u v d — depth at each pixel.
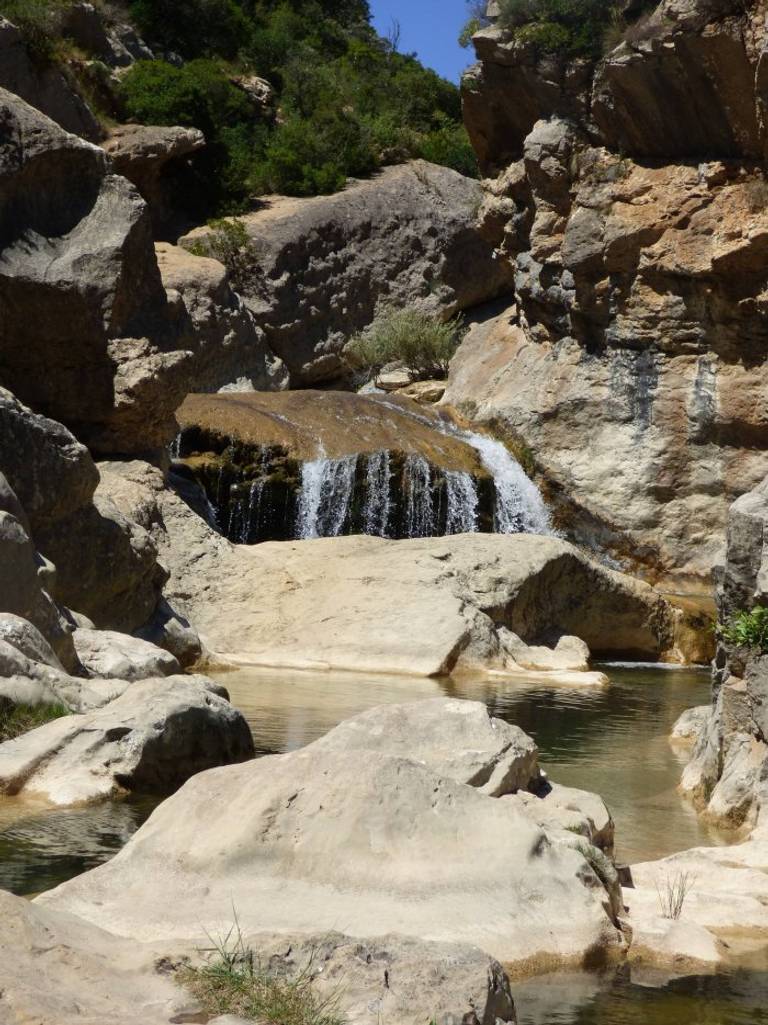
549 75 27.97
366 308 36.84
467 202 39.47
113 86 36.41
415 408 28.80
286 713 12.78
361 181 39.97
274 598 18.59
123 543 15.25
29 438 13.98
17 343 18.94
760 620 8.81
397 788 6.17
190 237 34.84
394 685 15.77
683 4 24.83
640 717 14.34
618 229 26.91
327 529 24.67
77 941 4.28
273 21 51.53
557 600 20.02
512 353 30.47
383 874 5.82
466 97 30.52
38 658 10.41
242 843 5.92
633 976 5.50
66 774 8.63
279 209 37.25
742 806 8.80
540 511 27.34
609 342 27.61
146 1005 3.87
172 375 19.73
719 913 6.45
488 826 6.13
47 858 6.92
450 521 25.66
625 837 8.49
